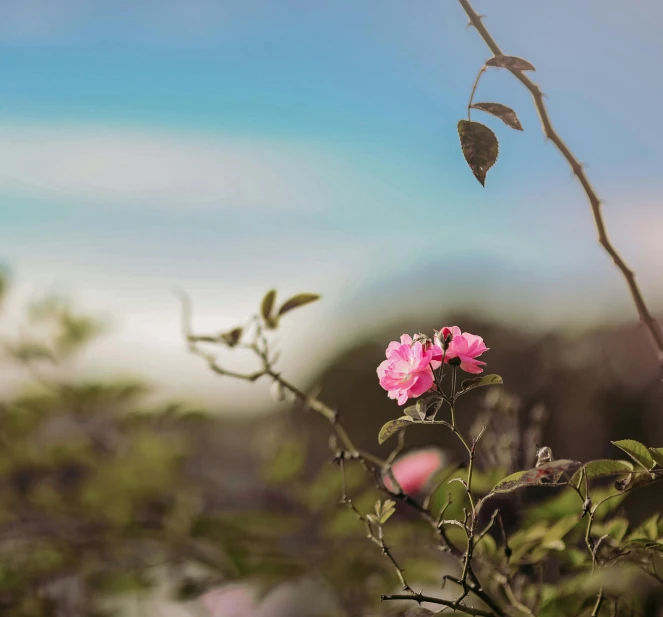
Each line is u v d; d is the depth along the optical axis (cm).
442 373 92
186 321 112
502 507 112
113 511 150
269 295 110
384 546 99
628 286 97
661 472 91
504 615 93
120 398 158
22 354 157
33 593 145
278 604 141
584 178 96
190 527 138
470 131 91
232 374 111
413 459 123
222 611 142
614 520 104
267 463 151
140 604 144
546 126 96
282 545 137
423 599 94
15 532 149
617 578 107
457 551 99
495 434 117
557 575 116
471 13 94
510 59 91
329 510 138
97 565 148
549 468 90
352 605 131
